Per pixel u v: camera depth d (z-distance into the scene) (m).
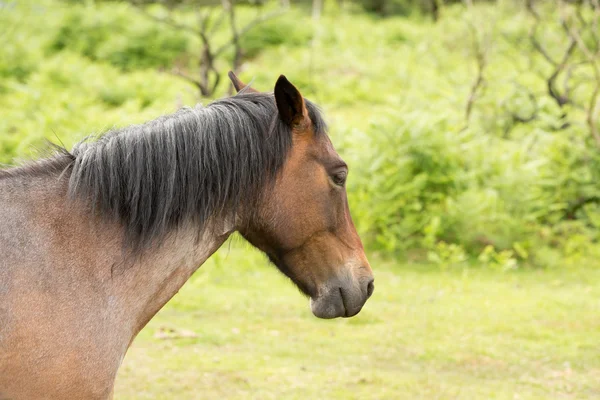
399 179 10.65
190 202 3.13
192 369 6.46
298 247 3.32
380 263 10.26
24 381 2.79
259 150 3.19
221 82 19.31
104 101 18.75
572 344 7.30
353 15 37.16
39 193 3.03
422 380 6.34
